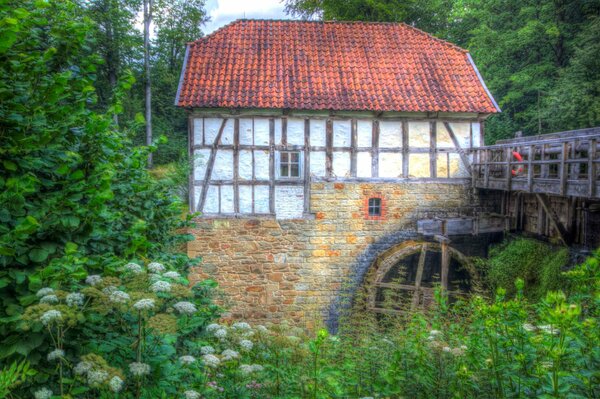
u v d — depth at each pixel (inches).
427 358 130.1
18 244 102.5
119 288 106.4
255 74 432.8
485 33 724.0
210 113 411.8
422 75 453.4
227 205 418.3
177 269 174.6
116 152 154.5
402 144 433.1
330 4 751.7
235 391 117.6
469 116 438.3
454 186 441.1
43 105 118.8
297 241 425.7
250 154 418.3
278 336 135.7
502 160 419.2
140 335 101.7
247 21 490.9
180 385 110.6
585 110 551.5
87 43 151.3
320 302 429.1
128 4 815.1
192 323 126.1
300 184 424.5
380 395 124.2
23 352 93.1
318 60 455.5
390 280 464.8
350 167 429.1
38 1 121.2
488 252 454.6
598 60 547.5
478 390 111.7
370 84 437.1
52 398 86.8
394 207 434.9
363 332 273.3
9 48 112.0
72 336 103.9
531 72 687.1
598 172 275.6
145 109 861.2
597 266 105.3
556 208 358.9
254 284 423.5
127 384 103.7
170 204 203.2
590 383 84.7
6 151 109.6
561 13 679.1
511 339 107.9
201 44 457.4
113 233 144.0
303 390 119.5
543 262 362.3
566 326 86.9
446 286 414.9
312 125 422.6
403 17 789.9
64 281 103.1
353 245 432.1
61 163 120.4
